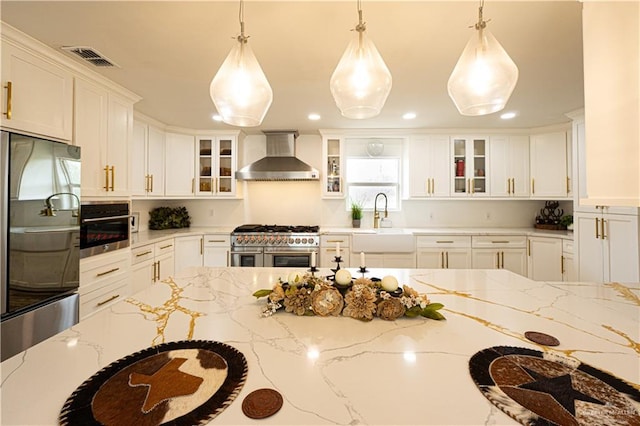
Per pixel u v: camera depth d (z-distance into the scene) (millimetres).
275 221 4426
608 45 980
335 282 1206
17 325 1640
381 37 1771
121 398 637
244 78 1188
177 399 635
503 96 1146
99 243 2299
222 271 1802
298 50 1921
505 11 1536
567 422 576
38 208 1735
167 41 1812
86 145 2203
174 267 3561
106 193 2391
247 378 714
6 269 1570
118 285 2514
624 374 734
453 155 3945
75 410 599
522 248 3732
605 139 989
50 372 730
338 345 886
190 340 909
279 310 1171
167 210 4176
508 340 920
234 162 4055
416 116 3367
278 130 4047
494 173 3906
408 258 3768
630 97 920
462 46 1867
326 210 4383
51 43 1817
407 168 4102
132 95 2637
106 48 1892
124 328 994
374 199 4355
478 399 645
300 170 3959
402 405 625
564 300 1293
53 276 1835
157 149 3607
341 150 4078
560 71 2211
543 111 3129
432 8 1513
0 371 734
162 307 1194
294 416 593
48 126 1901
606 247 2734
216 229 4117
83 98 2176
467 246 3768
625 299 1305
